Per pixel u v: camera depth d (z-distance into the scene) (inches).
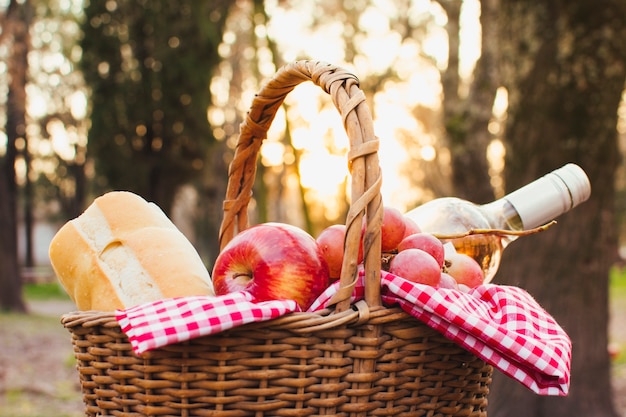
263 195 155.5
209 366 33.2
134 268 40.8
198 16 363.3
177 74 361.1
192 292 40.1
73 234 42.8
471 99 223.8
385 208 43.4
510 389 129.0
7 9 409.1
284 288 38.2
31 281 743.7
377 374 34.6
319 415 33.8
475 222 48.0
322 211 698.8
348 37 509.4
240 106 549.0
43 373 225.6
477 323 34.4
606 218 122.6
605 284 124.5
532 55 120.6
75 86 510.9
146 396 33.6
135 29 360.5
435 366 36.2
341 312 34.3
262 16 163.8
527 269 123.4
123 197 44.9
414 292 34.7
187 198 821.9
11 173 427.2
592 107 117.6
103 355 35.1
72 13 472.7
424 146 586.6
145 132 365.4
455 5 260.8
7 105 429.7
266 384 33.5
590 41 117.1
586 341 124.0
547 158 119.4
